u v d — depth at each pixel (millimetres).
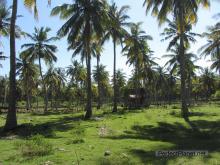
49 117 37875
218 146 14219
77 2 33188
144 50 54719
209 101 78875
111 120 27016
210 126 22375
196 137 17688
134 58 55312
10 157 12141
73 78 70188
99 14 32969
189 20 32406
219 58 50156
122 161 11180
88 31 33000
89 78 33750
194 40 42125
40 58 55219
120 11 44438
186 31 41500
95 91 75875
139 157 11953
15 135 19484
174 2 30734
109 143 15203
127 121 25438
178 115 30078
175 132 20141
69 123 26266
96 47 42156
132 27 51062
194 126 22625
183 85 30828
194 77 63812
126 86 87875
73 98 80438
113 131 20078
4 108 66312
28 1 23875
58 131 20516
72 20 32938
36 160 11594
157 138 17516
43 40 54781
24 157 12141
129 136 18078
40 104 98938
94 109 53562
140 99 57844
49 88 80375
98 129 20938
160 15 31359
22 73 61406
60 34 33625
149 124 23422
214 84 86812
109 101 95125
